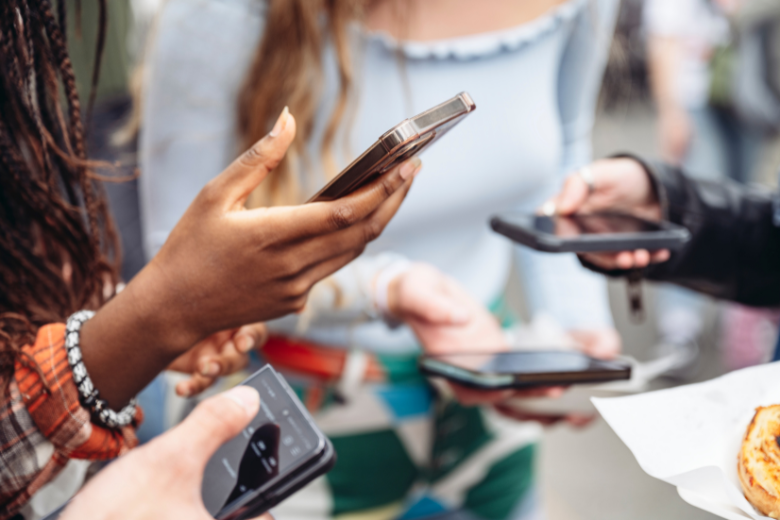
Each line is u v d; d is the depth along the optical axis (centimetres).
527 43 96
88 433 52
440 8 91
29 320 55
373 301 86
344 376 91
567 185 85
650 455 52
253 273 48
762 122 255
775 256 85
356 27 89
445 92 95
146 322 49
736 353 219
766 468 48
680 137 269
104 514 41
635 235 74
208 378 67
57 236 59
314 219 46
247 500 49
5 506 52
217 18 88
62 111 59
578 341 111
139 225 127
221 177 47
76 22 62
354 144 94
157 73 90
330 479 93
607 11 107
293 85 86
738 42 252
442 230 102
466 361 76
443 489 99
